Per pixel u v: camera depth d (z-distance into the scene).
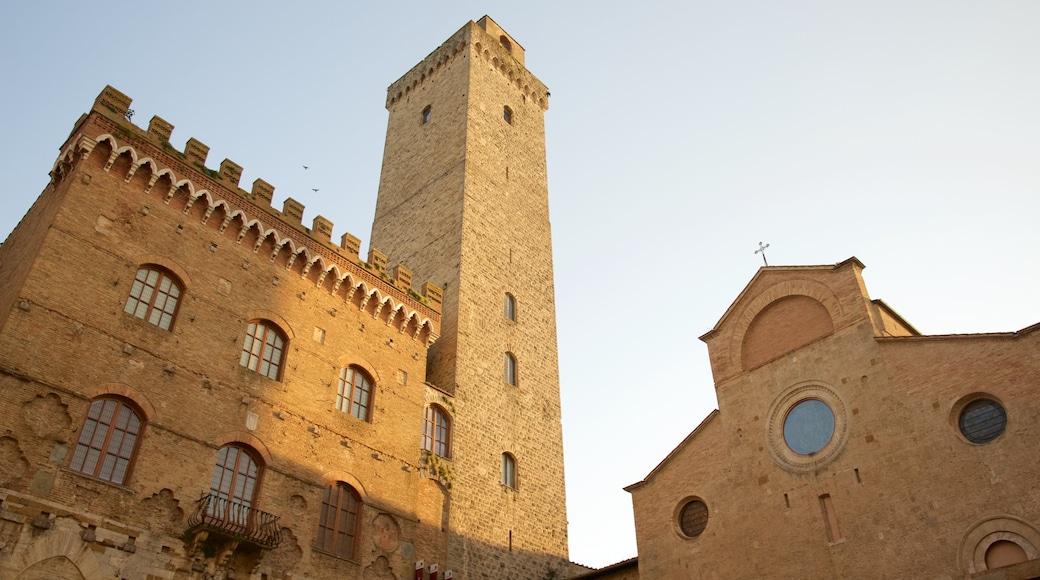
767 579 30.58
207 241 31.89
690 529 34.59
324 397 33.66
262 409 30.88
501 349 46.50
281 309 33.59
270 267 34.00
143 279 29.22
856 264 33.53
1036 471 25.25
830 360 32.53
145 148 30.80
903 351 30.36
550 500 44.19
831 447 30.98
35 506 23.27
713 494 34.16
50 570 22.94
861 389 30.98
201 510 26.92
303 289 35.06
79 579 23.45
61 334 25.91
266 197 35.12
